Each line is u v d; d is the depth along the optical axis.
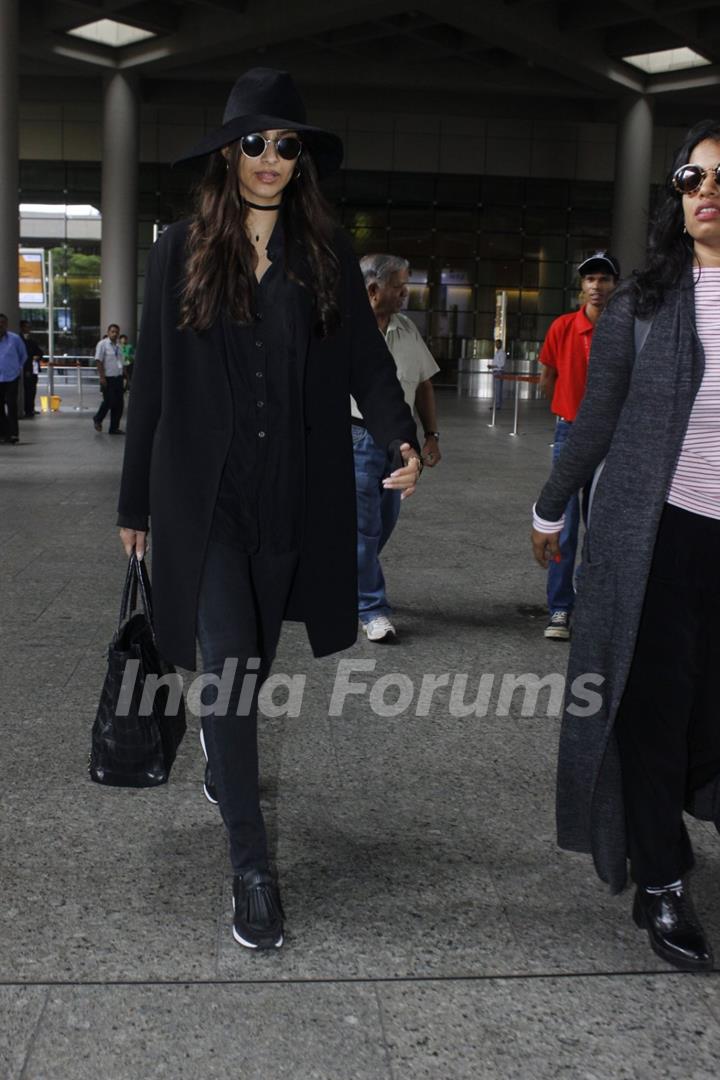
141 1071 2.13
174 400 2.66
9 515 8.99
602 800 2.63
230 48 27.58
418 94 32.84
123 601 2.85
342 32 28.00
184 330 2.66
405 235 35.12
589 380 2.58
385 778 3.66
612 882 2.68
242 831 2.66
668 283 2.49
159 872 2.96
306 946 2.61
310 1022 2.31
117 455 14.32
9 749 3.82
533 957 2.58
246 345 2.65
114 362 18.12
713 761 2.67
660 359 2.46
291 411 2.67
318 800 3.47
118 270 30.80
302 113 2.72
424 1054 2.21
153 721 2.78
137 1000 2.37
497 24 25.17
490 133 34.56
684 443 2.48
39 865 2.99
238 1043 2.23
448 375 35.50
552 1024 2.32
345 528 2.80
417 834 3.24
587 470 2.63
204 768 3.70
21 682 4.57
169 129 33.78
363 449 5.17
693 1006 2.40
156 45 28.69
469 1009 2.37
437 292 35.47
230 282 2.60
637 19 25.73
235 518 2.69
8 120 21.88
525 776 3.70
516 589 6.57
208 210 2.64
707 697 2.62
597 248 35.44
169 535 2.67
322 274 2.68
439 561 7.37
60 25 27.14
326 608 2.81
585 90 31.08
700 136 2.42
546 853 3.13
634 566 2.48
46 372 34.19
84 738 3.94
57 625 5.50
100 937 2.63
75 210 34.28
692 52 29.14
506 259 35.34
